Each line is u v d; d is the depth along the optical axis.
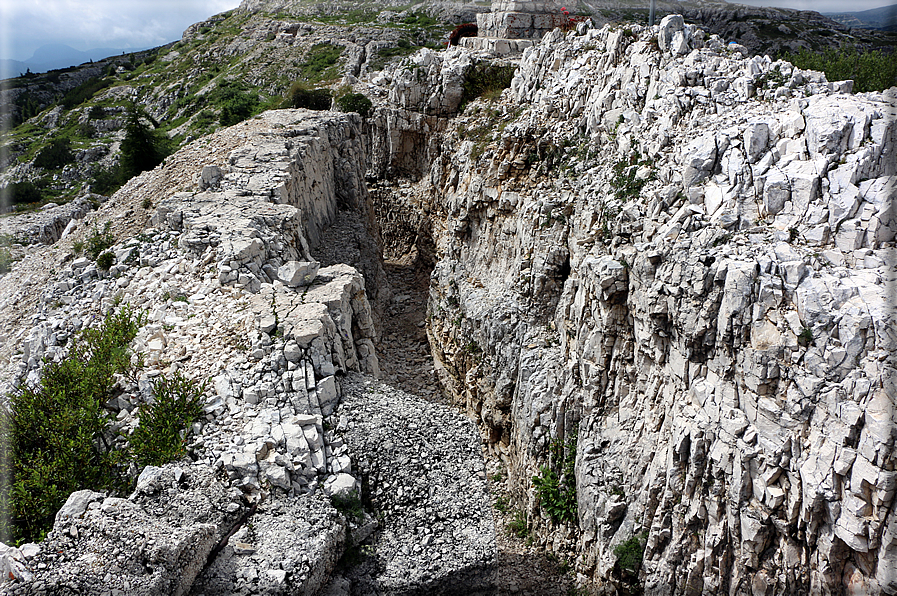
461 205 37.28
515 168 33.09
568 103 32.72
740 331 17.67
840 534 15.62
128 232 27.09
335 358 19.14
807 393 16.23
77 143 82.75
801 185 18.56
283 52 102.38
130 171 46.00
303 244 26.41
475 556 16.20
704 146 21.28
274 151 32.41
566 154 31.20
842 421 15.51
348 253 36.22
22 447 15.23
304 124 38.59
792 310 16.89
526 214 30.48
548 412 26.41
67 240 30.09
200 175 29.39
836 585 16.30
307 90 54.38
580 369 24.95
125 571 11.52
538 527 25.83
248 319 19.09
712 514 18.77
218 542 13.30
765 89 23.66
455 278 37.03
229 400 16.69
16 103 99.19
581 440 24.39
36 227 44.78
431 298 39.41
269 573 12.75
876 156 17.77
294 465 15.38
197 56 117.12
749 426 17.61
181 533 12.25
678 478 19.77
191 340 18.75
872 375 15.21
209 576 12.59
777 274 17.41
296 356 17.89
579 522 23.97
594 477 23.09
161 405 15.90
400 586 15.19
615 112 28.36
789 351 16.69
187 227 24.50
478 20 54.31
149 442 15.19
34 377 18.70
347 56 93.31
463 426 18.95
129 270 23.39
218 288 20.91
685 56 26.53
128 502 12.98
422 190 46.75
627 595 21.48
